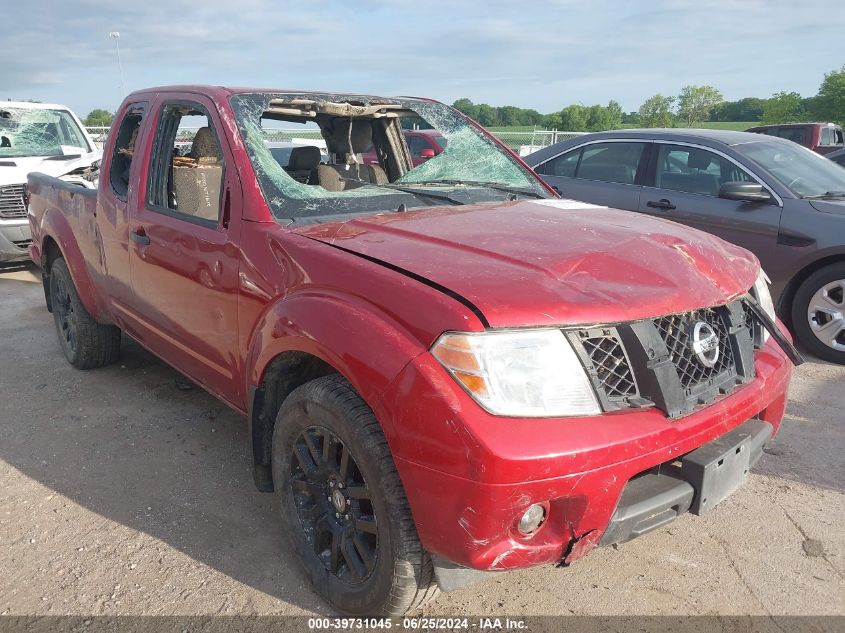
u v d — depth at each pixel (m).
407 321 1.95
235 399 2.89
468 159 3.63
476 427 1.76
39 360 4.78
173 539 2.75
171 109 3.34
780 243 5.00
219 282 2.75
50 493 3.09
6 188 7.23
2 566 2.59
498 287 1.97
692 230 2.78
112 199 3.65
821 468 3.35
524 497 1.77
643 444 1.88
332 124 4.02
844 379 4.54
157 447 3.52
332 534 2.32
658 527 2.05
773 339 2.63
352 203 2.87
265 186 2.71
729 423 2.11
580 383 1.88
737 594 2.46
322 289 2.24
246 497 3.07
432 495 1.85
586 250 2.25
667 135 5.84
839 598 2.45
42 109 8.80
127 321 3.74
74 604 2.38
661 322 2.07
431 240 2.37
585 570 2.59
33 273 7.72
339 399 2.10
